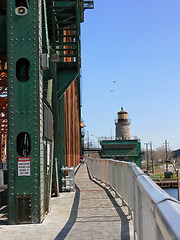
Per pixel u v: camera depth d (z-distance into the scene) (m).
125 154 64.19
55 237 5.57
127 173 7.58
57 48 11.98
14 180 6.90
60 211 8.29
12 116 7.03
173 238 1.20
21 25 7.20
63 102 13.47
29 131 6.99
